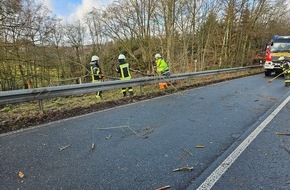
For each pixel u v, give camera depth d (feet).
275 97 31.27
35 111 23.09
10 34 59.00
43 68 70.33
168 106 25.95
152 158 13.34
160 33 71.46
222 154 13.89
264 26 107.34
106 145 15.08
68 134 16.99
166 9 64.75
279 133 17.25
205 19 75.46
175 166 12.48
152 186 10.71
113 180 11.16
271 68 60.70
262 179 11.25
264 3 87.30
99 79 33.47
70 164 12.61
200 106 25.90
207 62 84.99
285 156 13.57
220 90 37.55
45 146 14.87
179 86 41.27
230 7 81.76
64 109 23.88
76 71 94.43
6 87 63.87
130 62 82.64
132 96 31.76
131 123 19.58
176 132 17.51
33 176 11.44
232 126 18.98
